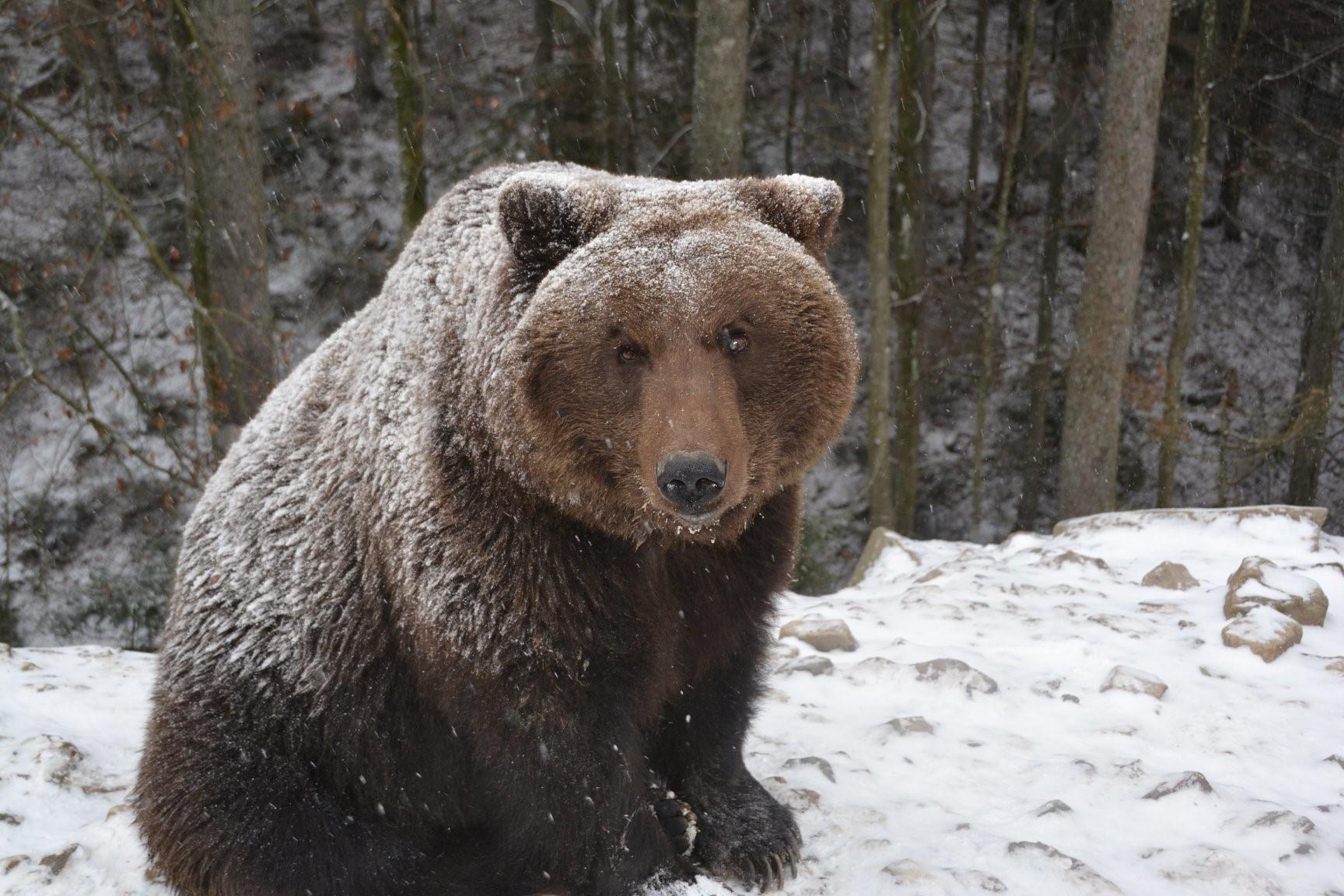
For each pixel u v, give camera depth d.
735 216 3.41
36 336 18.64
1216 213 25.44
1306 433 19.09
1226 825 3.80
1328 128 23.16
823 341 3.38
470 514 3.30
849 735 4.62
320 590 3.69
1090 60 21.84
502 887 3.73
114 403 18.62
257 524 3.84
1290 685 5.00
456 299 3.51
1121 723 4.63
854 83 25.94
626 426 3.23
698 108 11.67
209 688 3.71
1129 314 15.04
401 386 3.58
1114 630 5.58
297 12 25.33
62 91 18.84
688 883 3.66
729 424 3.14
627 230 3.29
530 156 18.00
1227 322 24.52
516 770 3.40
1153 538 7.19
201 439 18.50
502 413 3.22
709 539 3.41
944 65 25.53
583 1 18.22
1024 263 24.73
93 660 6.00
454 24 24.83
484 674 3.30
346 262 19.69
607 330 3.19
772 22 23.70
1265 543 6.93
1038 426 21.41
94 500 17.56
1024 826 3.86
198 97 12.63
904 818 3.95
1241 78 22.55
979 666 5.15
